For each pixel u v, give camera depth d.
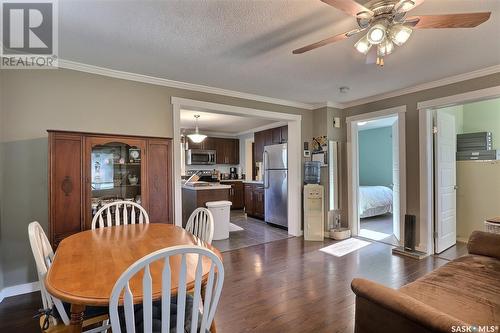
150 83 3.21
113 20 1.93
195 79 3.27
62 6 1.75
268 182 5.46
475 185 4.06
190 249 1.05
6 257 2.45
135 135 2.82
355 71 2.99
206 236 2.01
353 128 4.47
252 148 7.70
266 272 2.92
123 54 2.53
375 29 1.55
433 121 3.55
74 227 2.45
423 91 3.50
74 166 2.46
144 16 1.88
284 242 4.13
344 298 2.34
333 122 4.50
